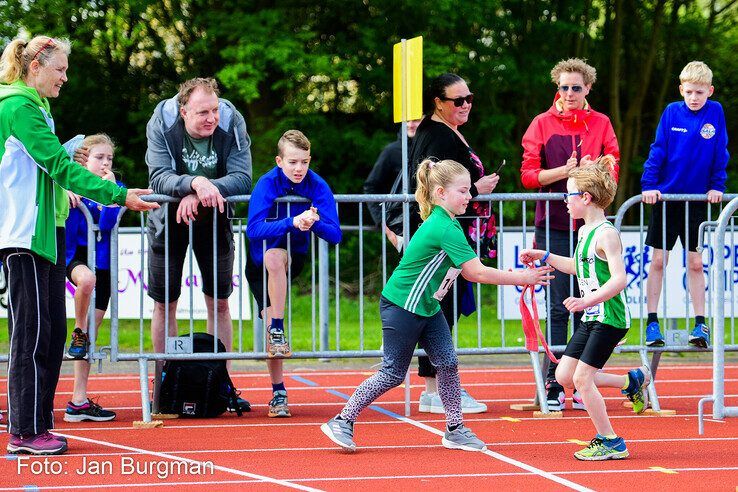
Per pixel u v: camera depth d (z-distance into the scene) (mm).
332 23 49719
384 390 14836
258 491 12414
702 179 19016
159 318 18438
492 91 50594
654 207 19031
